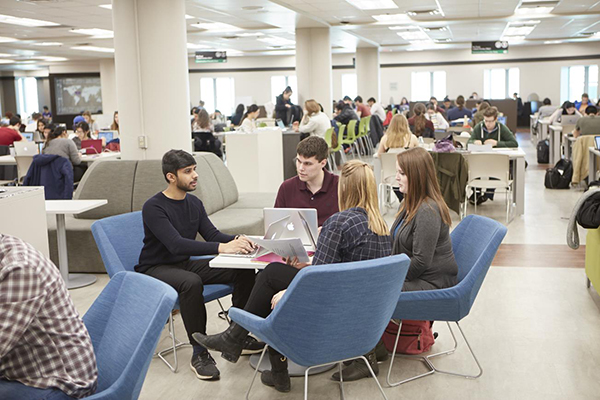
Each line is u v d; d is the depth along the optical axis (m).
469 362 3.72
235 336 3.27
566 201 9.06
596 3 12.75
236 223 5.75
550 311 4.57
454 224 7.73
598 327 4.23
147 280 2.35
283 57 28.34
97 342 2.47
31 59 23.86
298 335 2.54
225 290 3.76
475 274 3.24
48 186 7.34
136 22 6.35
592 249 4.75
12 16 12.27
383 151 8.17
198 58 20.16
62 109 26.06
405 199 3.52
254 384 3.47
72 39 16.77
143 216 3.77
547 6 13.21
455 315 3.26
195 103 29.55
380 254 3.05
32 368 2.05
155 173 6.13
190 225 3.92
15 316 1.90
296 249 3.15
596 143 8.79
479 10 13.48
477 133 8.91
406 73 27.86
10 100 29.98
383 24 15.34
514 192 8.27
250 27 15.67
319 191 4.09
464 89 27.36
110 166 6.23
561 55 26.06
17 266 1.92
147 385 3.48
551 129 13.09
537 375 3.52
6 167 10.28
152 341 2.11
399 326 3.38
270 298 3.22
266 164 9.44
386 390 3.36
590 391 3.32
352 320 2.57
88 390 2.10
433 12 13.72
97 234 3.71
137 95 6.41
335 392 3.33
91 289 5.37
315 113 11.73
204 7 11.59
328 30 15.14
